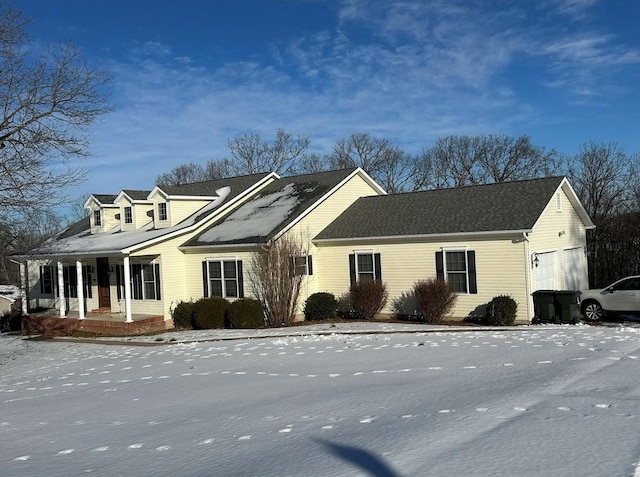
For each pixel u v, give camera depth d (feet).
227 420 26.45
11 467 22.40
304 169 196.54
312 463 18.45
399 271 74.54
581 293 64.69
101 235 97.09
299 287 76.43
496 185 78.48
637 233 100.48
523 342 45.34
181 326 79.10
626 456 16.55
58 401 37.01
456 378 32.22
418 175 188.55
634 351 37.60
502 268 66.49
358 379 34.45
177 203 89.30
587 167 133.18
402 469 16.83
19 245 76.48
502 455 17.35
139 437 25.22
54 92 66.28
